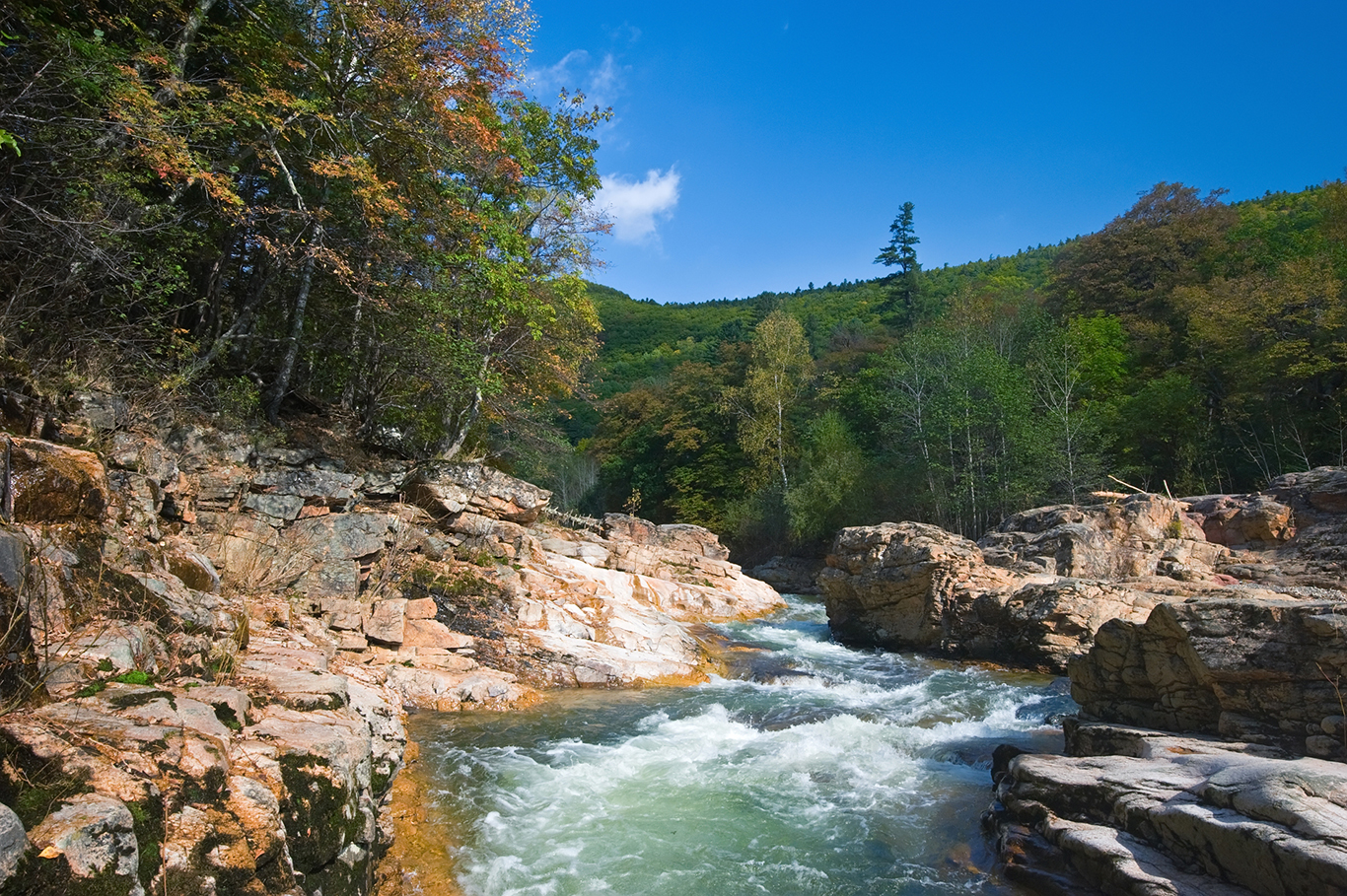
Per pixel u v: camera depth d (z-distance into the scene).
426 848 7.03
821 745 10.51
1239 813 5.83
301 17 14.42
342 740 5.62
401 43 13.94
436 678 11.98
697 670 15.20
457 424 21.69
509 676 13.05
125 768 3.93
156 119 10.20
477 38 14.75
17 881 2.93
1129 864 5.97
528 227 20.50
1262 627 7.67
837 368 61.91
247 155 13.00
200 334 14.93
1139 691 8.95
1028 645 16.67
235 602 9.09
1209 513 21.48
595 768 9.45
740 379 62.53
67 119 9.65
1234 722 7.79
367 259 15.50
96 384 9.78
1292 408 31.61
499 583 14.88
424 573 14.13
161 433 11.41
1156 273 48.22
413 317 15.90
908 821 8.11
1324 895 4.87
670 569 26.52
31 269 9.61
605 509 67.00
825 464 43.81
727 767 9.70
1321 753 6.90
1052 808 7.21
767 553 47.44
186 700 5.11
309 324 17.39
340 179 14.66
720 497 56.59
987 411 35.75
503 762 9.43
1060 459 32.75
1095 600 16.34
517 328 20.30
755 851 7.39
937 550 19.00
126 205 10.54
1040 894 6.52
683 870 6.96
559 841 7.46
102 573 5.77
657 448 64.94
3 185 9.69
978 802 8.50
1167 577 19.12
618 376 98.38
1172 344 40.75
